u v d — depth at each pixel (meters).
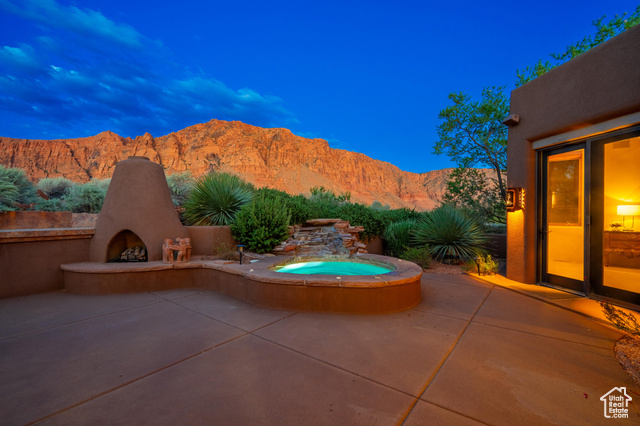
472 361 2.71
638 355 2.85
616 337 3.29
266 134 183.75
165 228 5.90
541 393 2.22
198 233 6.55
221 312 4.08
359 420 1.90
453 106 11.40
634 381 2.40
